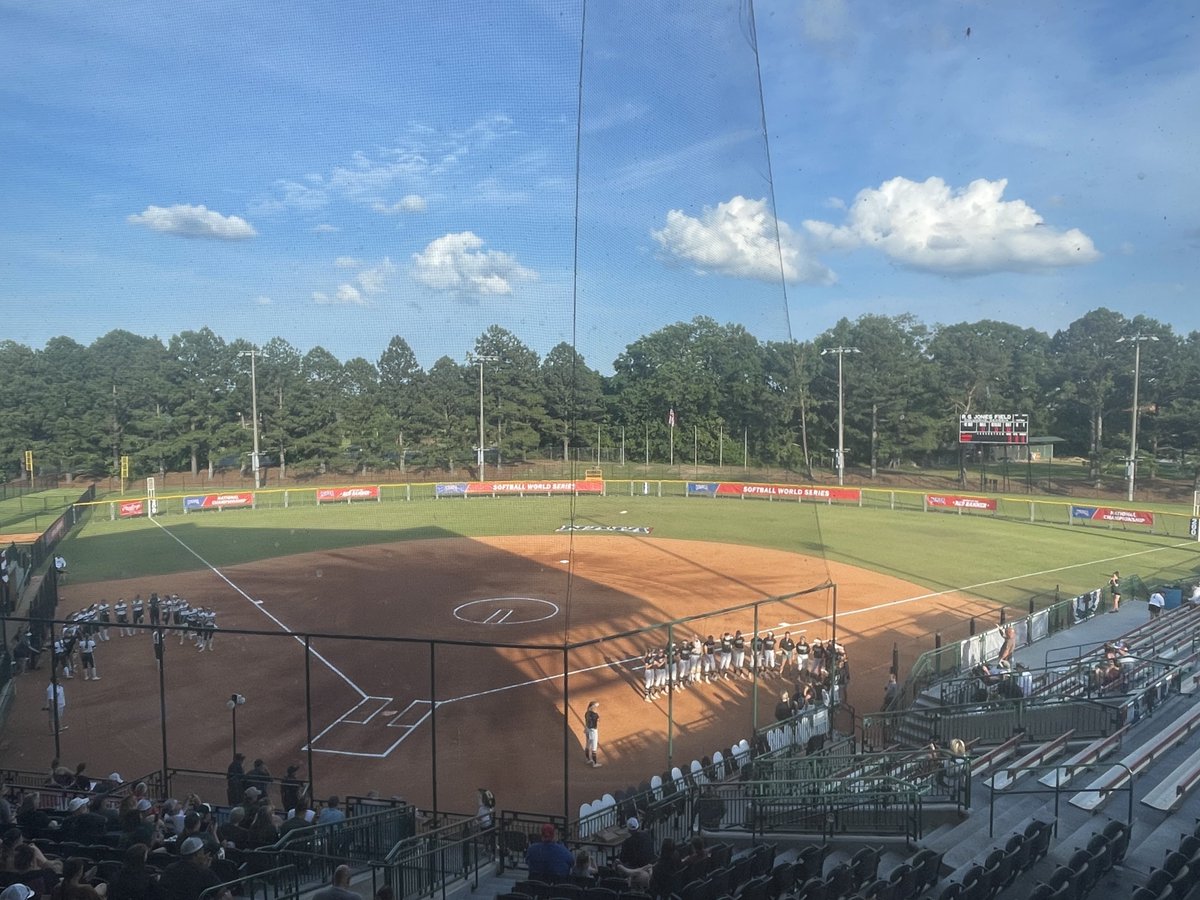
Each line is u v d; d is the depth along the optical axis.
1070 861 9.11
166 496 59.75
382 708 19.88
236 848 10.45
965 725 16.95
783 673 16.56
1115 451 73.81
